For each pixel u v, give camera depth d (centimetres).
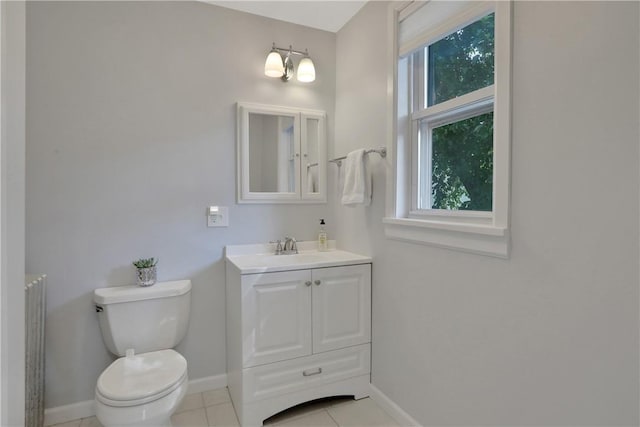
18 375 49
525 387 118
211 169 210
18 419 50
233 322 192
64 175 178
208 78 208
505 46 120
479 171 148
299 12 218
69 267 180
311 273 186
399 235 176
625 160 91
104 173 186
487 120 144
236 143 215
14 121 48
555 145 107
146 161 194
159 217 198
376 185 198
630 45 89
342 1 205
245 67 217
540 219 112
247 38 218
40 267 174
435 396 157
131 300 176
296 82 232
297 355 184
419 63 179
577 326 103
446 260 150
